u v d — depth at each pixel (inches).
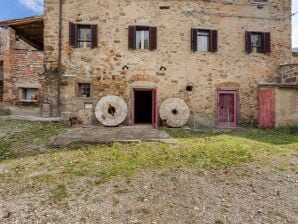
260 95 493.4
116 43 473.1
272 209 170.7
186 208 169.8
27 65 593.9
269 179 212.2
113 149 284.0
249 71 503.2
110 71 471.8
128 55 474.9
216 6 494.6
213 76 492.7
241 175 218.4
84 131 368.5
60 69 463.2
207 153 269.6
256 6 506.6
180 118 470.9
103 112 454.9
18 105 590.9
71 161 247.9
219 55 494.6
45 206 170.4
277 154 271.7
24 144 303.7
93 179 207.3
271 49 511.2
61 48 464.4
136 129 406.9
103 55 470.6
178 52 484.4
